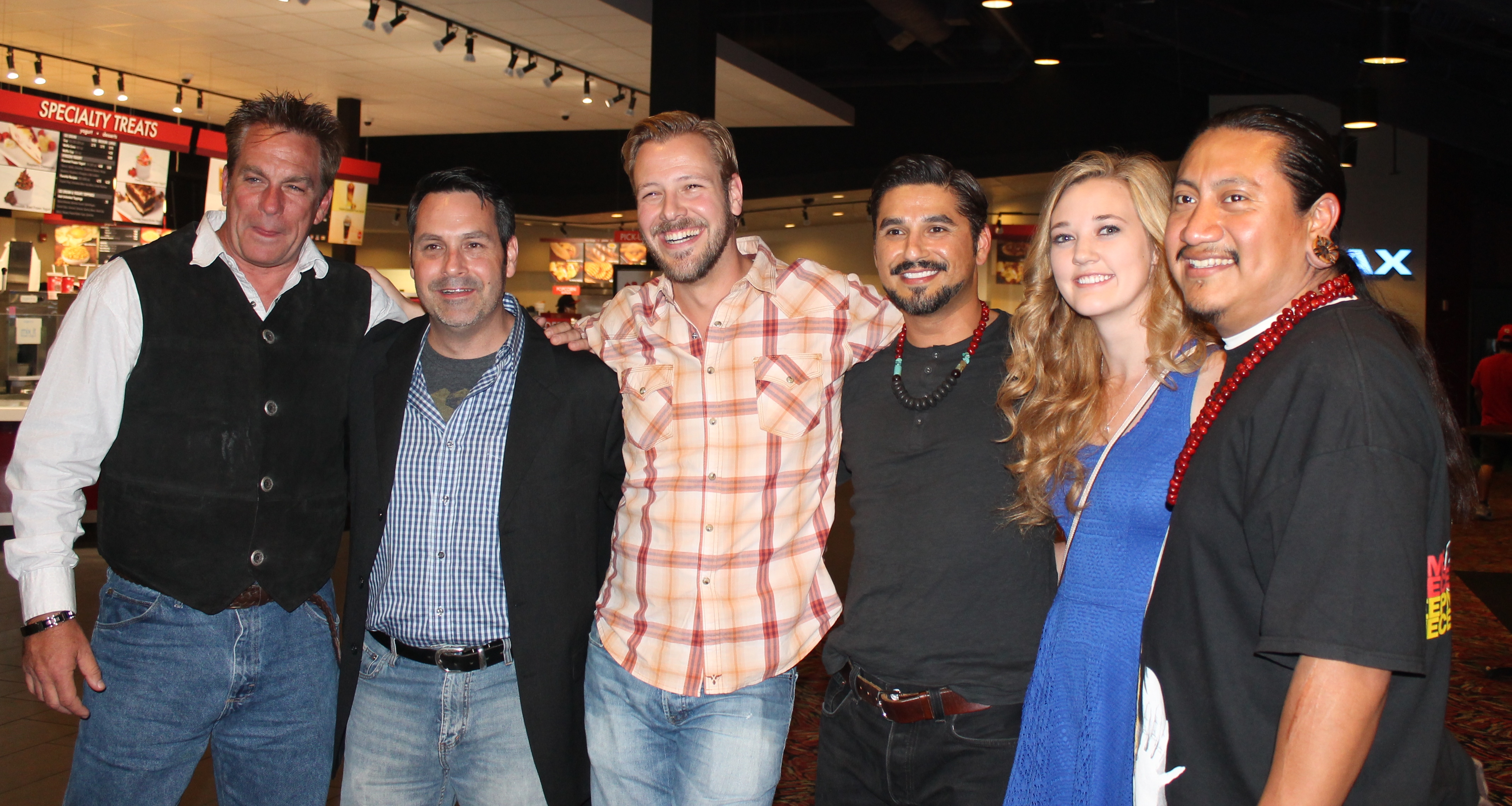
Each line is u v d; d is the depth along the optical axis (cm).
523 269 1892
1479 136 1089
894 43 1130
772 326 213
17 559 192
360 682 214
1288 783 118
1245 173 134
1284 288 135
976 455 192
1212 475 134
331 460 221
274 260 207
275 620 211
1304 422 123
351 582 212
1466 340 1398
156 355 202
